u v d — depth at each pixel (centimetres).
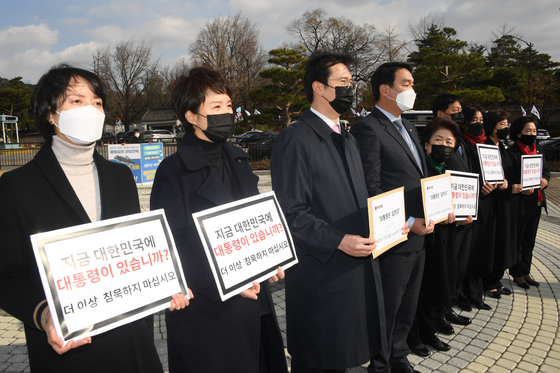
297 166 204
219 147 202
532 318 365
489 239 365
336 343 207
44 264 122
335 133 225
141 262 146
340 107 218
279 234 189
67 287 126
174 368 178
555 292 430
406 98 257
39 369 134
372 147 255
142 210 887
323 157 211
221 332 177
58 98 143
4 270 127
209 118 182
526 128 422
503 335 332
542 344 316
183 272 166
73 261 129
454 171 307
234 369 179
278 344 202
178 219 176
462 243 346
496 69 3462
